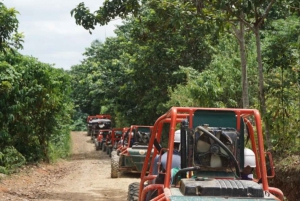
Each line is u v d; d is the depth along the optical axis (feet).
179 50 86.63
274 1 40.32
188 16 45.14
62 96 83.66
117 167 61.77
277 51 39.78
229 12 40.09
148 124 103.14
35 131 78.69
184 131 21.12
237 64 64.18
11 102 67.72
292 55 39.63
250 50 65.10
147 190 22.27
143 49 89.40
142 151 60.80
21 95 68.54
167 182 20.04
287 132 39.55
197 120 21.31
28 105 72.54
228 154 20.25
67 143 111.34
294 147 39.14
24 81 71.36
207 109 21.33
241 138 21.44
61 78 84.17
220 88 60.85
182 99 67.62
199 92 60.70
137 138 63.98
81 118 219.20
